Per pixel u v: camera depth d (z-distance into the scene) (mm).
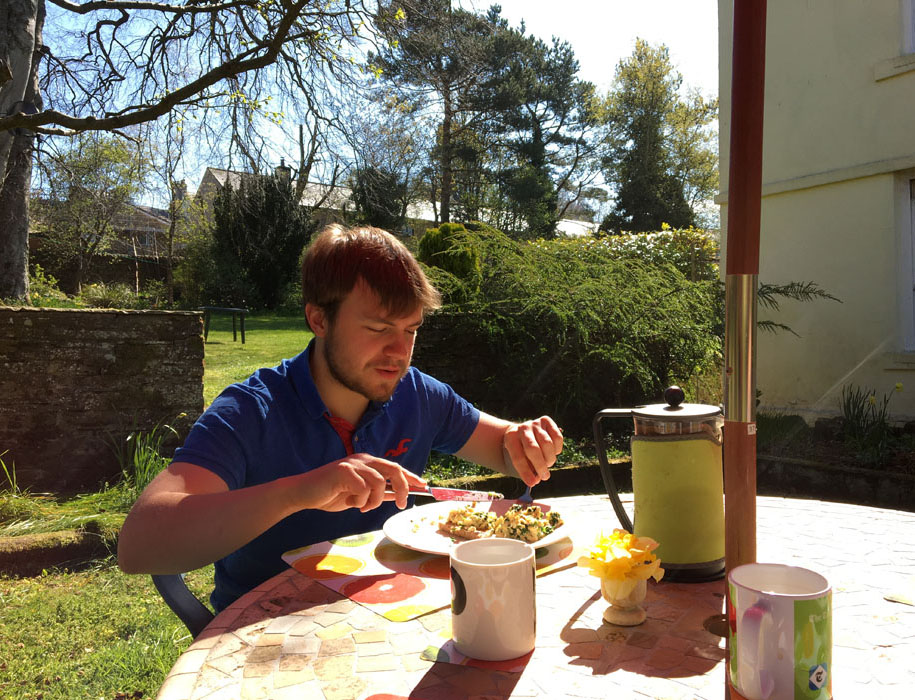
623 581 984
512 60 28859
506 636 887
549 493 4289
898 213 5246
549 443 1458
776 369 6000
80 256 19641
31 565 3260
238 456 1334
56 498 4133
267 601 1104
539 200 30234
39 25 7406
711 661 882
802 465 4512
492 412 5465
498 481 4160
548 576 1215
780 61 5938
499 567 881
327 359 1392
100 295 15828
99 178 16328
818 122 5684
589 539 1376
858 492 4230
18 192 8281
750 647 730
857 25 5398
